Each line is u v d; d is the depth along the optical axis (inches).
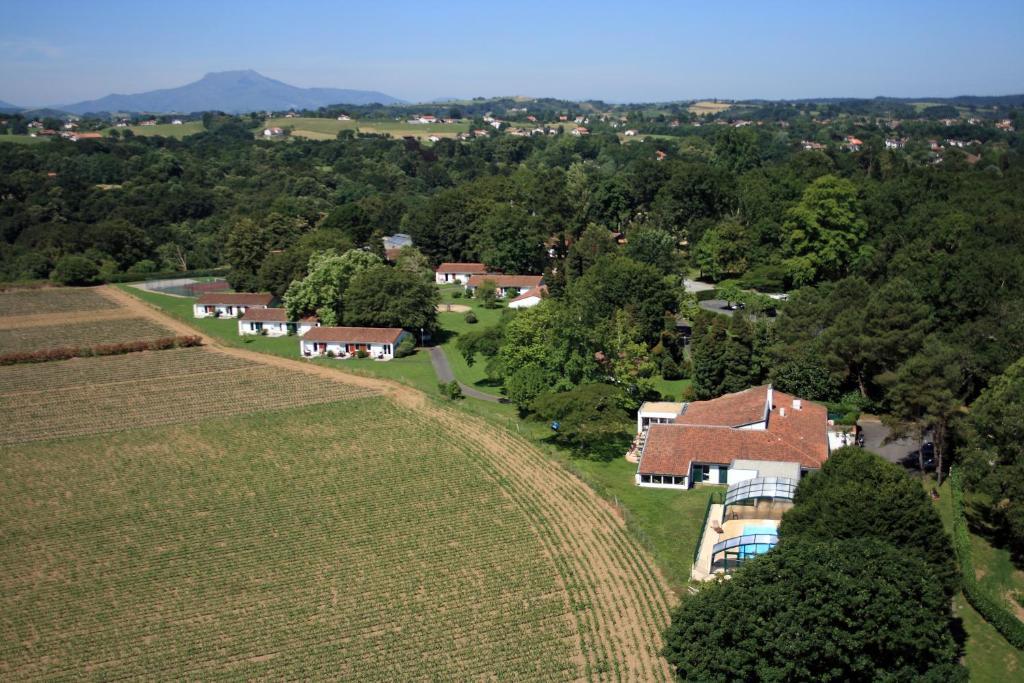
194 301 6692.9
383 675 2143.2
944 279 3978.8
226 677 2148.1
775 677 1846.7
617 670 2119.8
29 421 3973.9
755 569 2005.4
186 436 3750.0
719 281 6186.0
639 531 2736.2
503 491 3137.3
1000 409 2618.1
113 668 2197.3
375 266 5708.7
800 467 2994.6
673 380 4414.4
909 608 1841.8
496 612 2402.8
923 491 2258.9
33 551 2785.4
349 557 2706.7
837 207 5551.2
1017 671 2075.5
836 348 3772.1
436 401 4143.7
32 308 6397.6
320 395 4306.1
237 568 2655.0
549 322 3870.6
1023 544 2578.7
